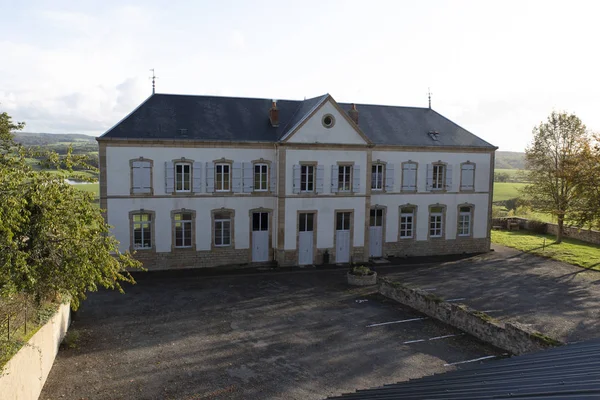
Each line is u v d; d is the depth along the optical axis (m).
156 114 27.38
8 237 10.64
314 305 21.02
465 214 32.88
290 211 27.84
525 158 39.25
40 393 12.83
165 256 26.81
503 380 6.87
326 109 27.89
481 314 17.48
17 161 13.38
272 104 29.05
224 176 27.39
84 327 17.86
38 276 12.23
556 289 23.83
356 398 7.66
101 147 25.41
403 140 31.14
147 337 17.02
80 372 14.17
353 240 29.25
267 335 17.42
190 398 12.82
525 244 35.75
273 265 28.08
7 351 10.83
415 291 20.52
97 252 13.29
